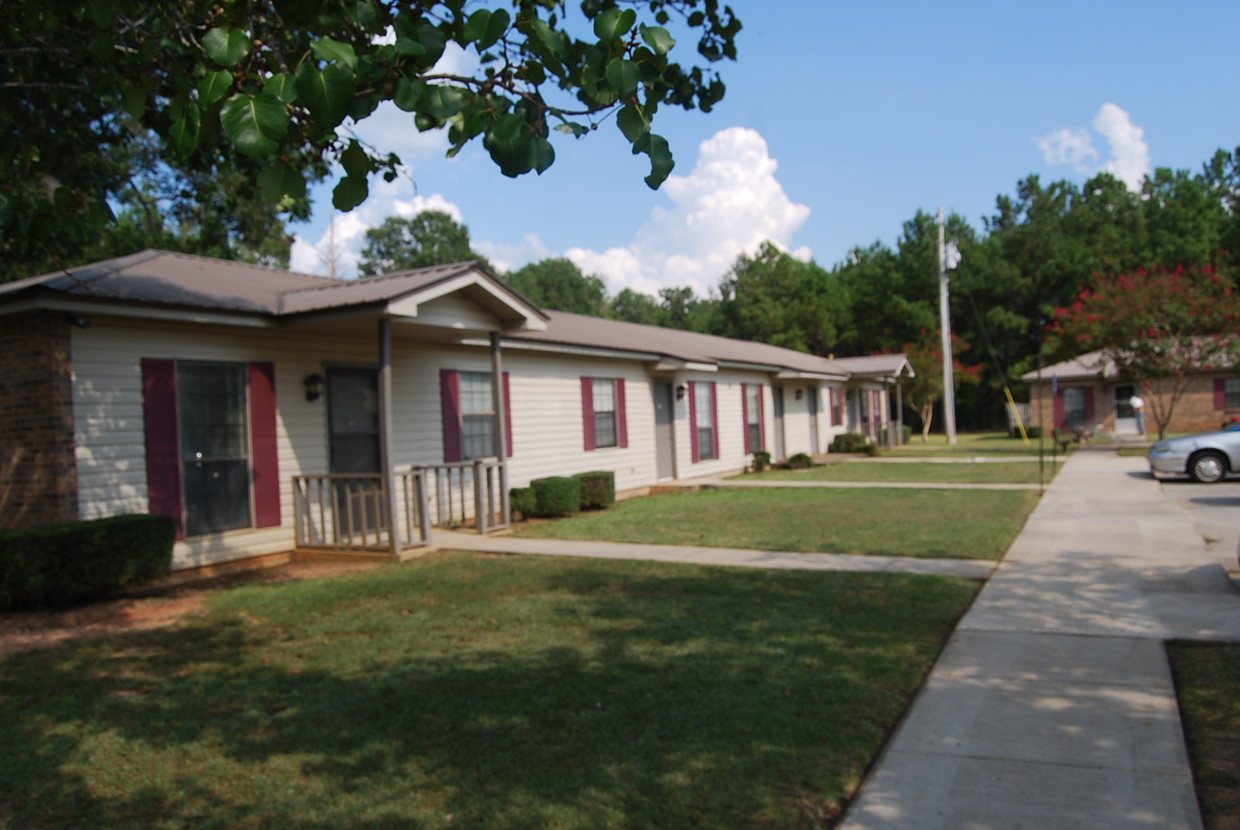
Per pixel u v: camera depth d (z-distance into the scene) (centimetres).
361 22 279
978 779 371
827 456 2775
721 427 2169
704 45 450
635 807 350
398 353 1175
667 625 636
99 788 379
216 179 1148
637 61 278
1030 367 4456
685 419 1988
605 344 1606
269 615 700
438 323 1041
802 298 5291
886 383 3541
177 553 878
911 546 970
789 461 2400
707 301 7612
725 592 749
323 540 1008
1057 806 344
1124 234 4619
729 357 2216
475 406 1323
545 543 1058
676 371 1945
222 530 931
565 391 1543
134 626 675
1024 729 425
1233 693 465
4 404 819
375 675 532
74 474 792
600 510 1447
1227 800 346
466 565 912
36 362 795
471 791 368
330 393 1073
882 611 667
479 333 1145
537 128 296
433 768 393
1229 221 4653
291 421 1017
